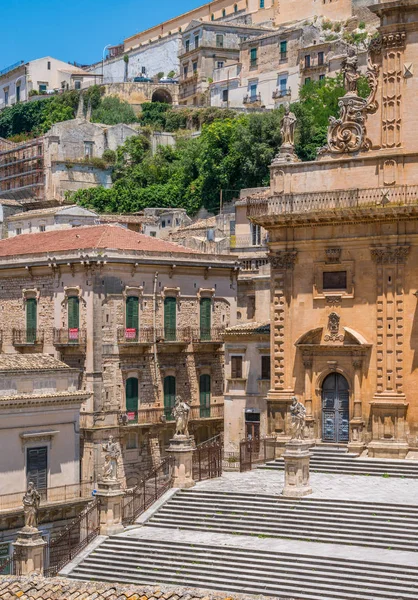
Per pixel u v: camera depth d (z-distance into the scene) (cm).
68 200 12500
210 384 8344
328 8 14062
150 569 4928
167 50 17075
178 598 3675
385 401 5878
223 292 8456
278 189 6253
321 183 6147
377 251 5916
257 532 5134
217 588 4656
